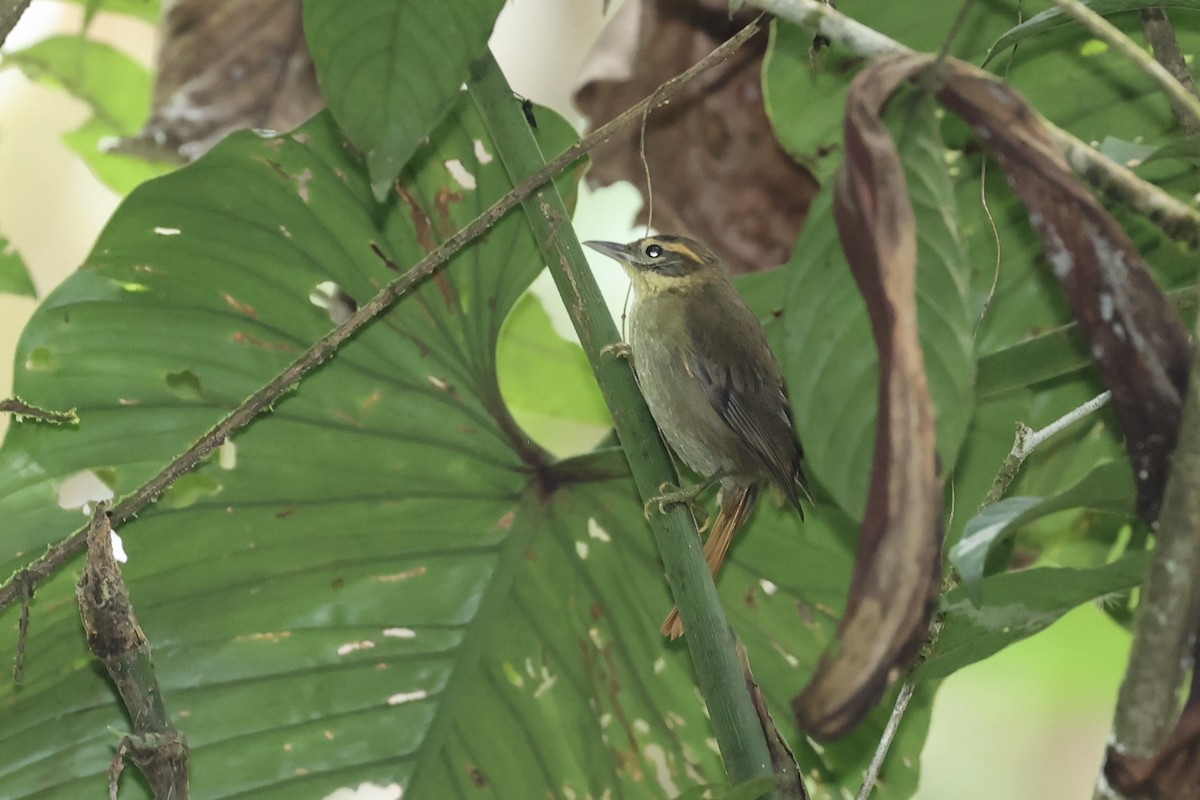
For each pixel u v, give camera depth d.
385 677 7.46
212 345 7.36
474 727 7.49
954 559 4.58
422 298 7.67
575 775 7.54
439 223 7.65
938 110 7.43
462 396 7.70
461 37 5.59
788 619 7.95
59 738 6.95
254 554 7.41
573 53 11.79
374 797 8.94
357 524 7.57
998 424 7.74
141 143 8.82
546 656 7.65
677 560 6.19
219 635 7.30
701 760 7.59
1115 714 4.32
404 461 7.62
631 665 7.70
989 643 5.90
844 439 4.20
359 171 7.45
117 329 7.24
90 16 9.47
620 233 12.37
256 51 8.96
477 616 7.65
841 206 3.98
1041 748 13.98
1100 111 7.53
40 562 6.46
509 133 6.78
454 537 7.69
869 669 3.81
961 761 14.05
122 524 7.14
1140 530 7.74
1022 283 7.58
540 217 6.76
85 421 7.12
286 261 7.46
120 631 5.11
